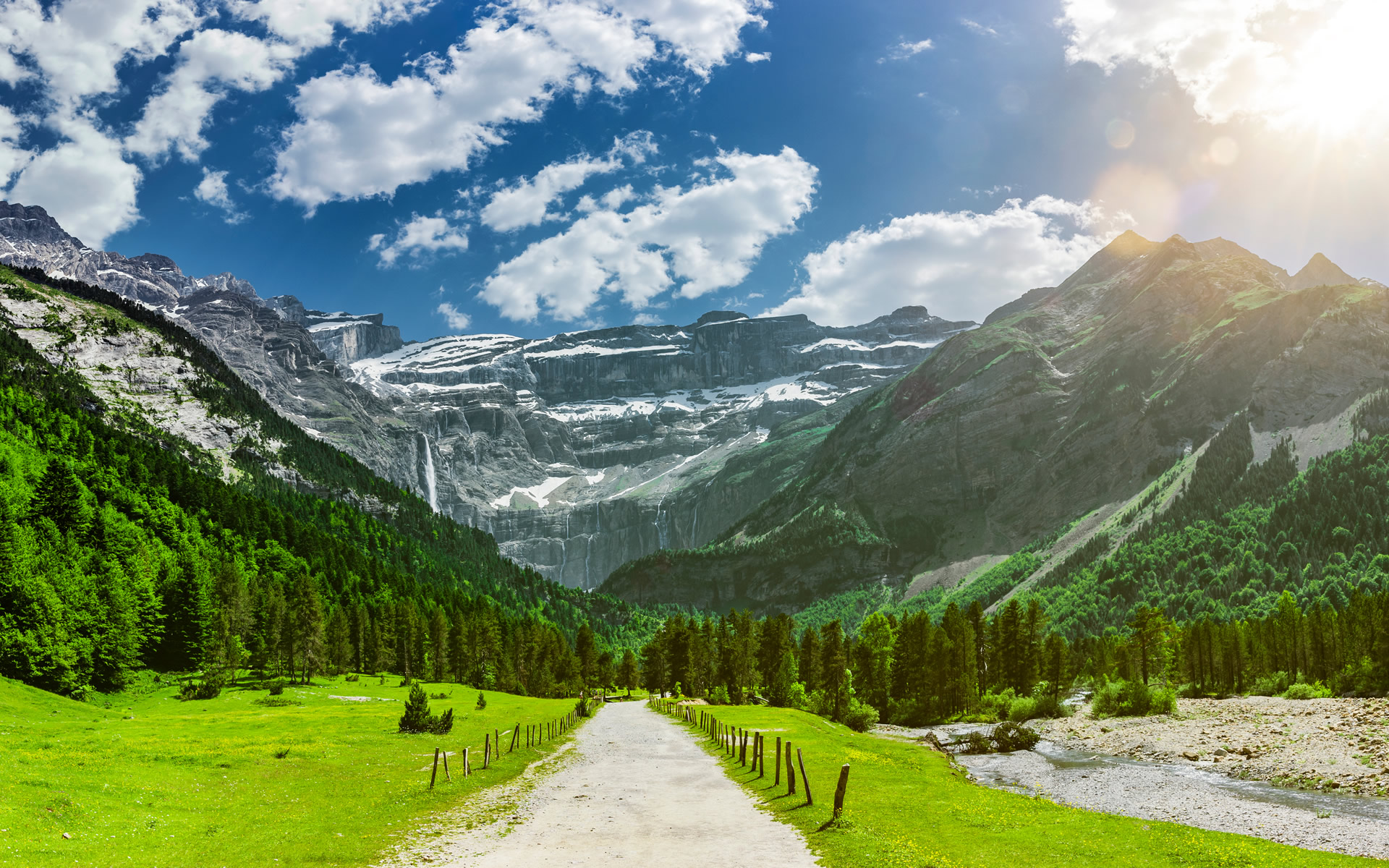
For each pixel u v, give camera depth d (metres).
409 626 166.12
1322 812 49.66
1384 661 112.44
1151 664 151.38
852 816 33.44
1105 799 56.94
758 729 74.31
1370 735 72.19
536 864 25.86
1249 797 55.56
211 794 38.03
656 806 36.56
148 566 145.88
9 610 90.50
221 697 110.00
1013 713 123.06
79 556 126.94
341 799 38.28
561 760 55.44
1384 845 40.41
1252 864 28.09
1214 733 86.00
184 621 134.38
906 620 143.38
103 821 30.36
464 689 146.62
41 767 38.06
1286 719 88.94
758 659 162.38
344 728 69.12
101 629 105.19
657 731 80.56
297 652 136.12
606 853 27.38
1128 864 27.59
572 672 172.50
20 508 133.62
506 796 40.00
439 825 32.69
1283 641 145.12
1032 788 61.44
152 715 89.56
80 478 187.38
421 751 56.81
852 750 64.38
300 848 28.05
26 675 89.00
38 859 24.78
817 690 135.75
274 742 56.62
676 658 165.88
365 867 25.77
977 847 29.55
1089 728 101.69
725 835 29.95
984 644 149.62
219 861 26.16
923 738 103.12
